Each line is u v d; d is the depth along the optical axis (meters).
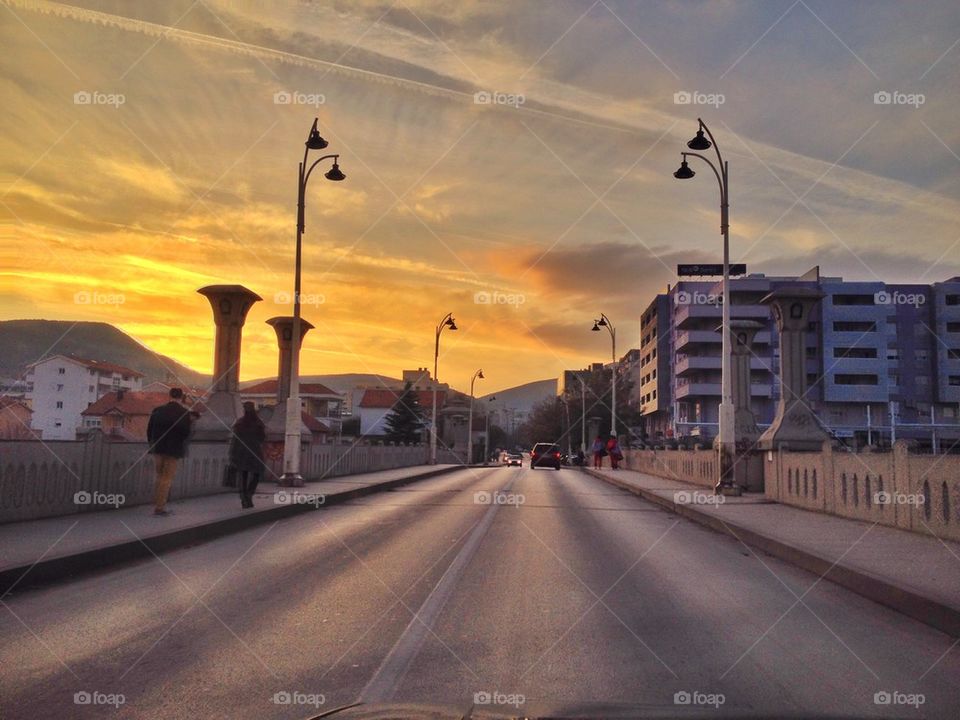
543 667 6.04
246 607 8.09
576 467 67.88
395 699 5.23
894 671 6.04
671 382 88.44
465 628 7.28
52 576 9.46
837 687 5.63
